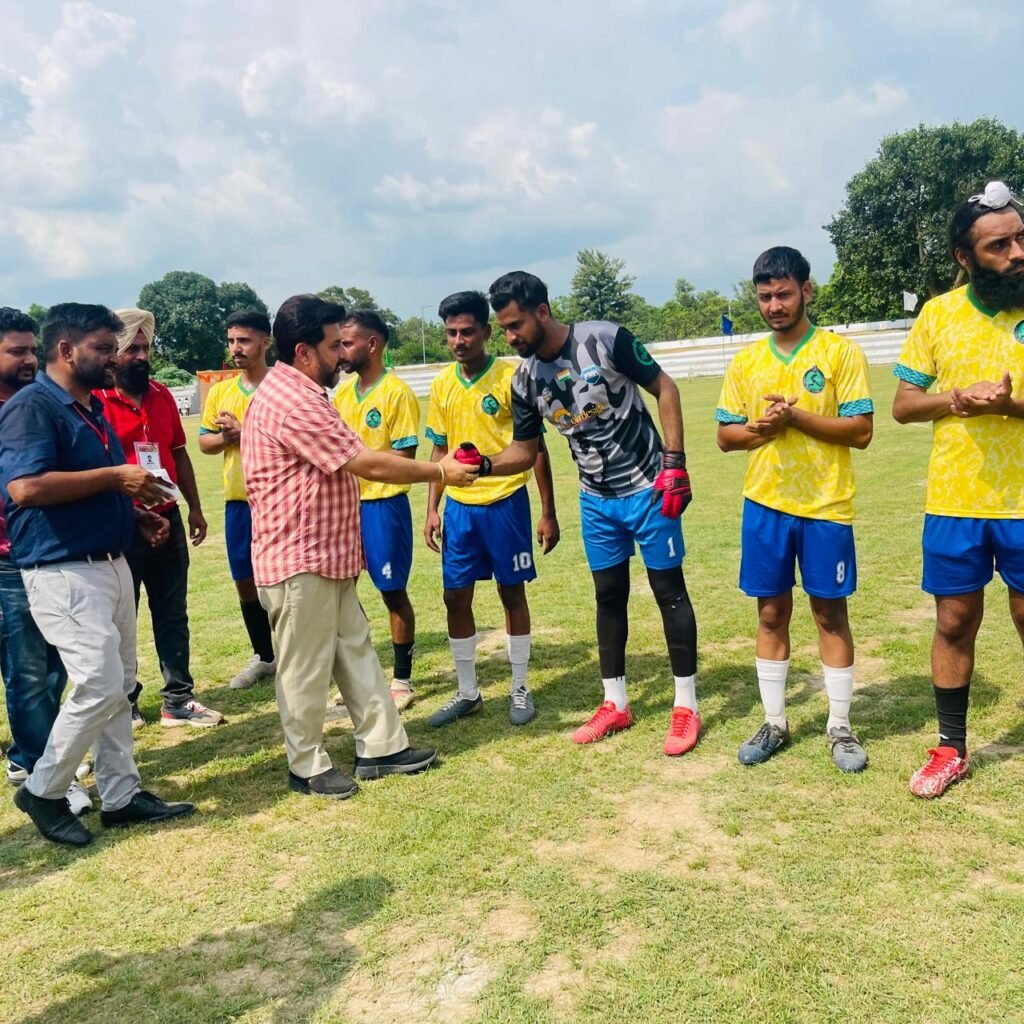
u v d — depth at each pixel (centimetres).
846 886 280
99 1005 251
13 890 317
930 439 1323
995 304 323
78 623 338
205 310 6706
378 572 485
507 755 404
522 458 429
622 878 293
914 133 5056
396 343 7306
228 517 536
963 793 336
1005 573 340
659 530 396
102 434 367
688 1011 230
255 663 554
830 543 364
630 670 510
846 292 5631
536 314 388
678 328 6625
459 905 286
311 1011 242
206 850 336
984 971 238
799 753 382
